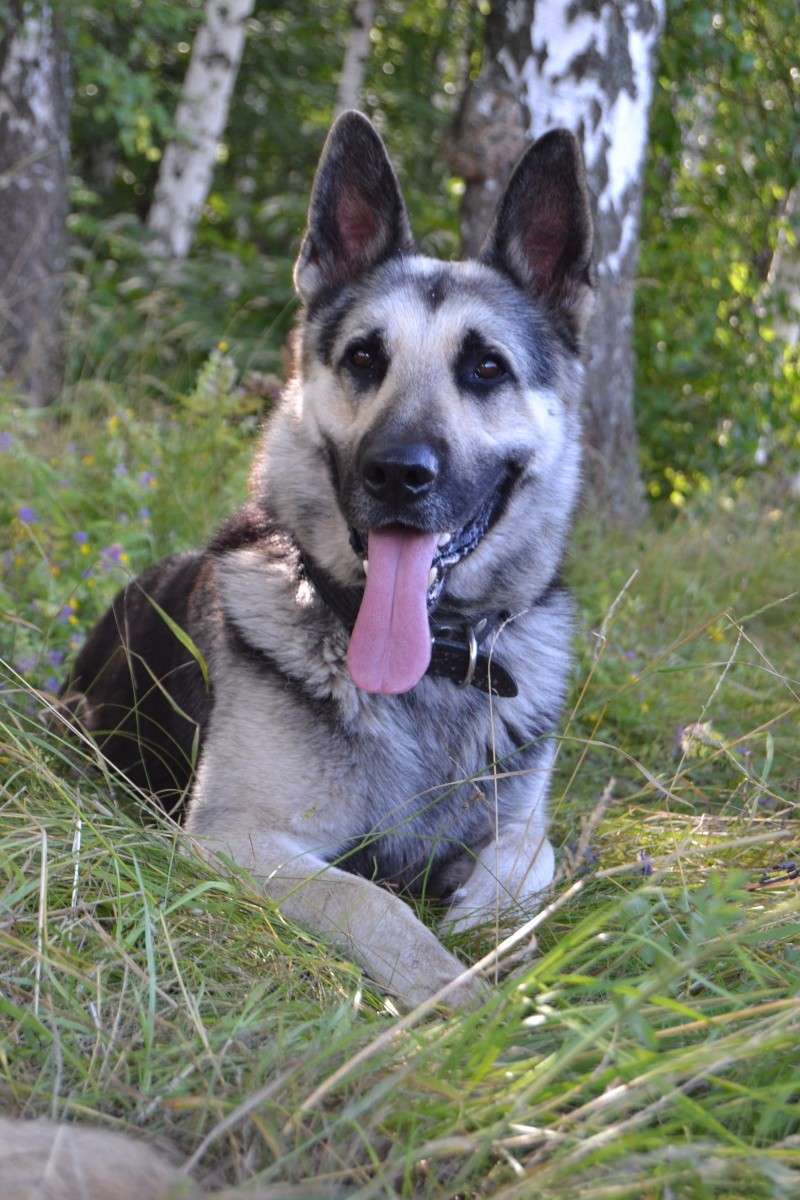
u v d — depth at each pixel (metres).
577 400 4.08
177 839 3.12
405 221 4.00
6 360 9.28
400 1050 2.29
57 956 2.48
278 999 2.61
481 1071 2.16
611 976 2.81
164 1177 1.86
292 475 3.74
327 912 3.05
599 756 4.79
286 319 12.67
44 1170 1.80
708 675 5.55
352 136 3.94
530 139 8.04
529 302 3.96
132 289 12.03
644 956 2.61
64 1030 2.35
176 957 2.64
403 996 2.80
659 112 10.48
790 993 2.49
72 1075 2.24
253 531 3.87
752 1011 2.24
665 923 2.80
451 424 3.54
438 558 3.54
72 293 10.63
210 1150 2.07
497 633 3.66
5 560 5.07
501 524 3.78
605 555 7.18
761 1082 2.26
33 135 9.84
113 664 4.34
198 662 3.75
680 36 10.15
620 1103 2.03
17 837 2.89
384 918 2.98
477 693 3.63
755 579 7.27
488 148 7.99
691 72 10.41
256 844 3.32
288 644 3.51
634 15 8.12
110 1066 2.26
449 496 3.46
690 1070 2.08
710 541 7.75
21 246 9.77
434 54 18.58
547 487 3.88
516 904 3.18
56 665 4.60
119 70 12.17
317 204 3.95
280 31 17.42
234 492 6.16
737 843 3.02
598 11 7.95
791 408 11.01
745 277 11.13
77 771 3.66
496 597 3.79
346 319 3.78
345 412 3.65
